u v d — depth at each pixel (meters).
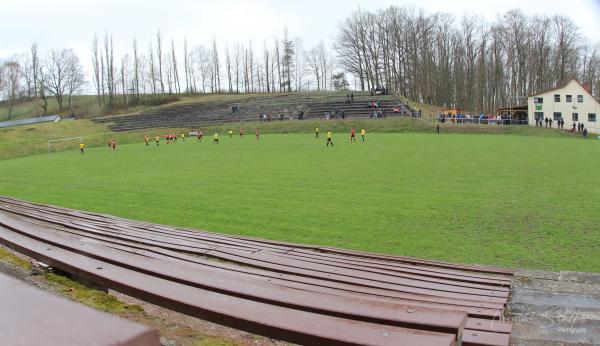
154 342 1.20
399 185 18.81
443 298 5.29
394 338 2.37
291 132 62.03
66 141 61.75
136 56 105.38
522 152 30.69
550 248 10.51
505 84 87.75
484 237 11.50
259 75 117.12
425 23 90.44
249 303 3.16
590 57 86.38
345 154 31.48
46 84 103.75
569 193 16.30
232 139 53.06
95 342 1.09
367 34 95.56
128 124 73.94
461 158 27.52
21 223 6.93
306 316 2.84
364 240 11.56
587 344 4.47
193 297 3.28
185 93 108.06
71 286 4.30
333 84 116.69
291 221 13.66
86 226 9.88
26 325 1.18
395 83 95.06
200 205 16.31
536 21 83.69
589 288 6.66
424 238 11.57
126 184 21.84
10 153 54.50
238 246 8.76
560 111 61.56
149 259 4.68
